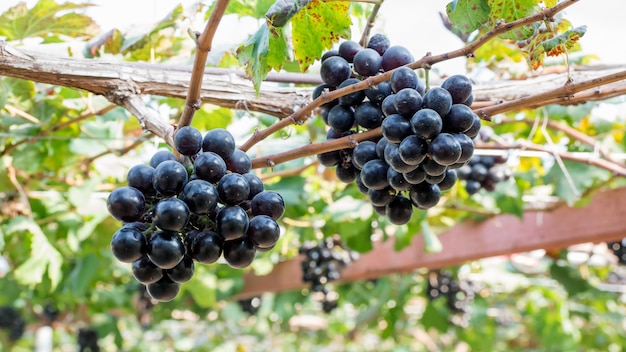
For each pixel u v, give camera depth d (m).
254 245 0.54
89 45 0.95
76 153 1.14
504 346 3.20
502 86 0.86
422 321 2.13
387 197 0.61
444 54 0.58
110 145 1.19
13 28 0.92
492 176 1.17
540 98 0.60
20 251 1.26
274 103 0.74
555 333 2.29
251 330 3.26
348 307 2.95
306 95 0.75
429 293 2.01
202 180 0.52
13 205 1.13
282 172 1.19
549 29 0.64
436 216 1.51
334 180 1.41
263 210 0.55
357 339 3.44
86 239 1.31
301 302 2.12
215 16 0.52
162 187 0.52
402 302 2.07
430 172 0.56
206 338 3.19
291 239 1.57
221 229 0.52
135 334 3.21
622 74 0.58
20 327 2.10
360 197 1.30
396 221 0.62
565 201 1.28
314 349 3.76
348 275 1.69
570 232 1.33
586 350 2.80
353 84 0.58
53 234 1.25
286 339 3.59
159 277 0.53
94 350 2.21
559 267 1.77
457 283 1.99
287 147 1.23
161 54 1.04
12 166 1.10
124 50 0.97
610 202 1.28
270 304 2.43
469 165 1.17
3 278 1.55
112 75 0.66
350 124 0.62
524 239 1.40
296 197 1.26
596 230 1.29
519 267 2.12
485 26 0.74
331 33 0.67
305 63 0.69
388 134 0.55
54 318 2.21
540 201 1.36
